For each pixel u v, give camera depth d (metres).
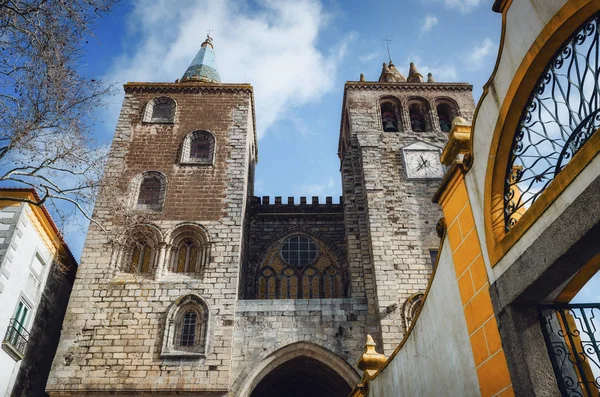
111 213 28.23
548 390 6.39
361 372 24.33
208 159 31.61
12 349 22.34
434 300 10.05
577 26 6.27
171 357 23.92
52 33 14.60
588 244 5.81
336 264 34.59
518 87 7.16
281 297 33.31
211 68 42.88
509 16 7.53
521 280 6.82
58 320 28.38
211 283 26.45
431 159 31.94
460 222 8.94
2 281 21.80
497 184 7.77
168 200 29.36
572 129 6.39
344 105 37.44
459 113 35.25
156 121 32.97
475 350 8.05
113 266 26.78
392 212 29.41
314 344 25.19
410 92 36.06
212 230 28.36
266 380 26.88
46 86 15.24
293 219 36.38
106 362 23.73
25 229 23.73
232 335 24.88
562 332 7.20
